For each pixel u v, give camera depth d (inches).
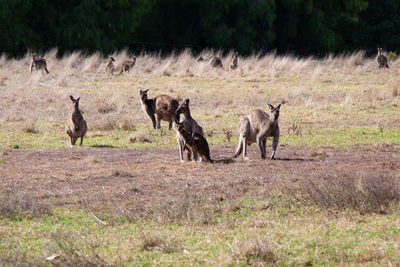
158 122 1269.7
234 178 774.5
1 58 2509.8
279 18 3499.0
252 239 464.8
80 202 668.1
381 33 3715.6
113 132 1235.9
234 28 3206.2
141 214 601.6
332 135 1149.1
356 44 3764.8
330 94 1756.9
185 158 944.3
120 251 475.8
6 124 1322.6
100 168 862.5
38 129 1263.5
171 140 1129.4
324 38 3373.5
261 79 2101.4
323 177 755.4
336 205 608.7
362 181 652.7
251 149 1032.8
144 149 1038.4
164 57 2810.0
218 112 1491.1
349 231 516.1
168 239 505.7
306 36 3494.1
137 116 1466.5
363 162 885.2
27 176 805.2
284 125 1288.1
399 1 3796.8
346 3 3474.4
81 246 492.1
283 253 453.1
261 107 1569.9
